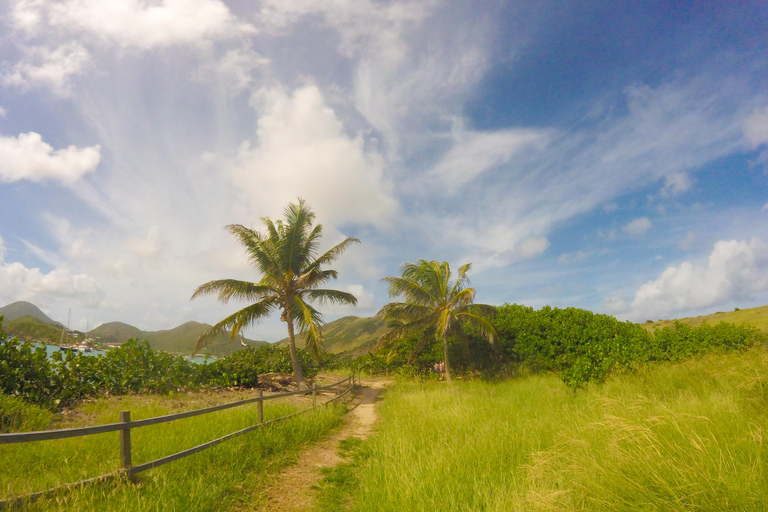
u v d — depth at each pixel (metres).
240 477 5.66
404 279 22.64
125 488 4.42
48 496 4.02
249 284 18.69
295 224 19.55
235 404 7.42
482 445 6.13
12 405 7.49
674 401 7.27
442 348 25.53
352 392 19.25
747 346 15.27
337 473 6.53
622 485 3.39
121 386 11.87
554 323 22.14
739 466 3.43
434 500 4.30
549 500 3.50
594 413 7.13
